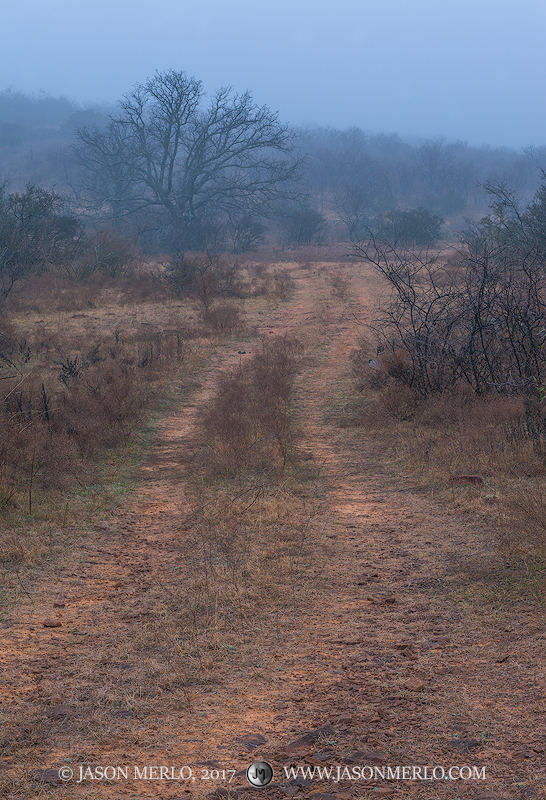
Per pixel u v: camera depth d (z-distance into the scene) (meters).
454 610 5.48
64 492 9.27
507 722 3.68
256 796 3.04
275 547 7.16
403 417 13.27
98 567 6.81
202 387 17.25
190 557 6.97
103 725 3.79
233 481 9.89
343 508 8.72
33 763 3.39
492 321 13.12
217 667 4.57
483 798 2.94
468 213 96.00
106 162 62.94
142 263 38.91
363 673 4.43
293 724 3.78
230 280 32.12
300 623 5.37
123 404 13.70
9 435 10.16
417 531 7.68
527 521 6.91
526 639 4.79
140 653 4.82
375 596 5.92
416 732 3.63
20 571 6.54
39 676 4.45
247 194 57.84
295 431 12.73
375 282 33.25
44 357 18.78
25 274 32.53
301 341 22.16
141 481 10.19
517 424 10.67
